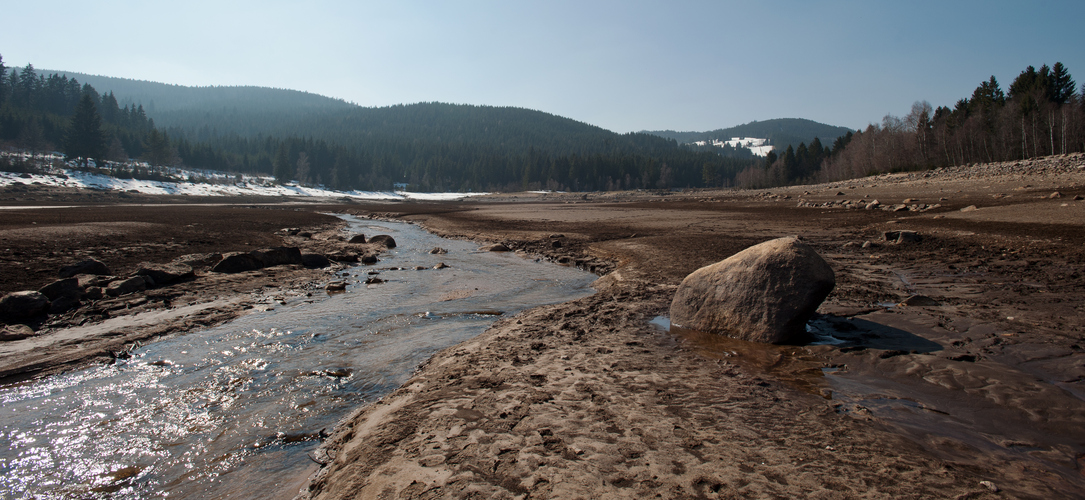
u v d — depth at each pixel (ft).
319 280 47.14
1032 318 26.71
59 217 100.89
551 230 96.32
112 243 62.80
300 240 82.38
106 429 18.01
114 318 32.30
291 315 34.01
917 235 57.62
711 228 86.99
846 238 66.33
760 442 14.62
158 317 32.63
